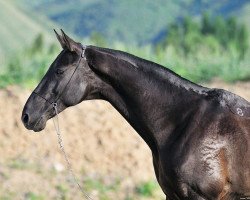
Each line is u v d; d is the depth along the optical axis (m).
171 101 9.24
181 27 89.00
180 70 21.50
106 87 9.36
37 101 9.33
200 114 9.12
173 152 9.06
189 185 9.03
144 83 9.27
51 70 9.35
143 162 16.78
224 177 9.05
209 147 9.01
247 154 9.06
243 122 9.13
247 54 23.75
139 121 9.34
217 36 84.06
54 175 16.03
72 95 9.27
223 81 21.17
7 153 16.56
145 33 198.50
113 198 15.60
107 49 9.40
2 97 17.72
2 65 19.59
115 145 17.06
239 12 169.00
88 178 16.14
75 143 16.98
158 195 15.82
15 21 163.12
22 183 15.51
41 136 17.05
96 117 17.64
